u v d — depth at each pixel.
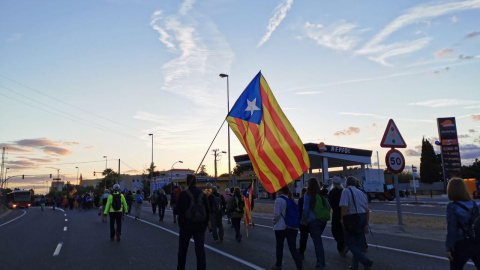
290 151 7.89
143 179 93.50
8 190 107.12
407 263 7.88
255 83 8.33
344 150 52.66
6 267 8.12
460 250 4.39
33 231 15.84
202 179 63.50
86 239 12.38
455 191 4.56
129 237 12.69
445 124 50.91
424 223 15.12
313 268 7.52
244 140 7.84
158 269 7.59
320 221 7.31
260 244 10.91
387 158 14.28
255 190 58.84
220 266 7.78
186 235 6.39
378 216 18.70
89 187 124.50
